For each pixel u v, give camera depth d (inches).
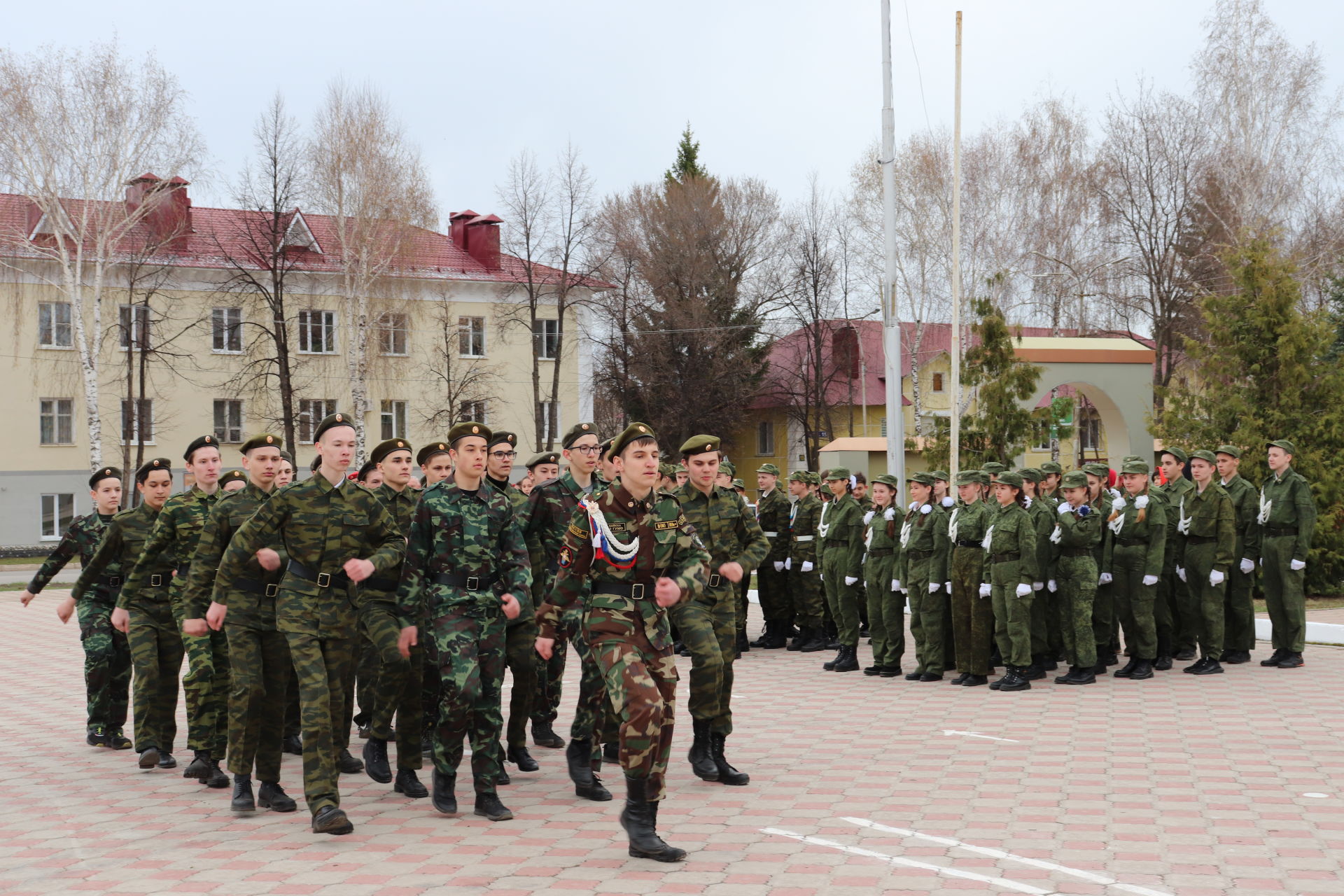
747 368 2139.5
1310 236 1535.4
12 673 567.8
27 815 290.7
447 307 1681.8
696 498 323.9
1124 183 1711.4
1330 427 743.1
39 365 1541.6
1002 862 233.8
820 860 238.7
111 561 378.3
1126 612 493.0
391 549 278.8
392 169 1480.1
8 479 1520.7
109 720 379.6
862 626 642.2
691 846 251.1
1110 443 1076.5
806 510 599.8
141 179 1370.6
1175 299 1669.5
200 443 349.1
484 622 283.7
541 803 294.7
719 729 313.0
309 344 1672.0
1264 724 376.8
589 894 219.1
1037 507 483.5
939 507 499.2
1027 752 341.1
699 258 2112.5
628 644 247.8
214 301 1621.6
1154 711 404.2
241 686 283.9
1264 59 1453.0
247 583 286.5
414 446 1726.1
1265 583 513.7
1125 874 225.5
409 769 307.1
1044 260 1737.2
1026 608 458.6
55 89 1310.3
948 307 1754.4
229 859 247.6
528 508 346.0
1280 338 750.5
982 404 842.8
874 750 348.2
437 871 235.8
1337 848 241.1
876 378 2422.5
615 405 2126.0
